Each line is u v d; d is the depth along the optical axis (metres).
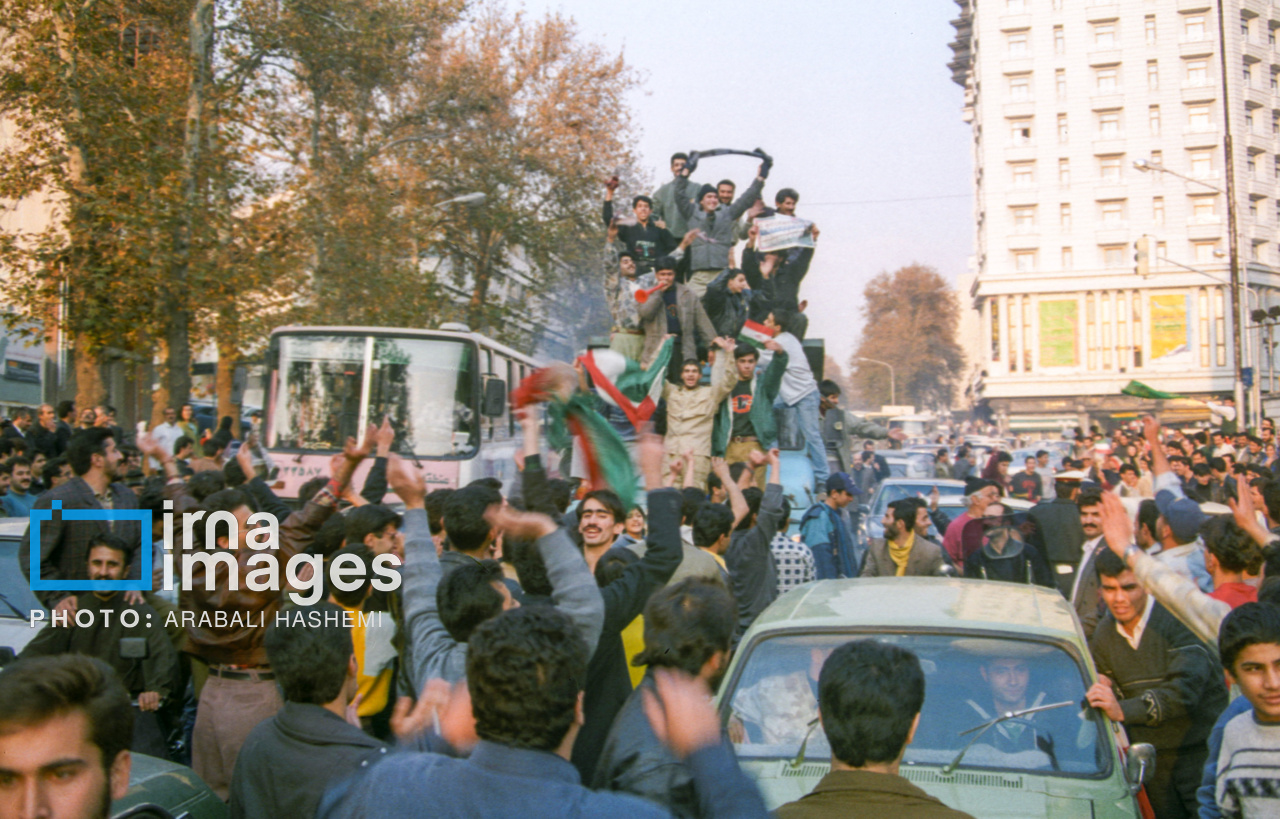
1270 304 79.88
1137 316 79.19
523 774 2.50
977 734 4.43
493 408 14.30
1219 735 3.77
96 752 2.38
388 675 5.48
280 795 3.61
